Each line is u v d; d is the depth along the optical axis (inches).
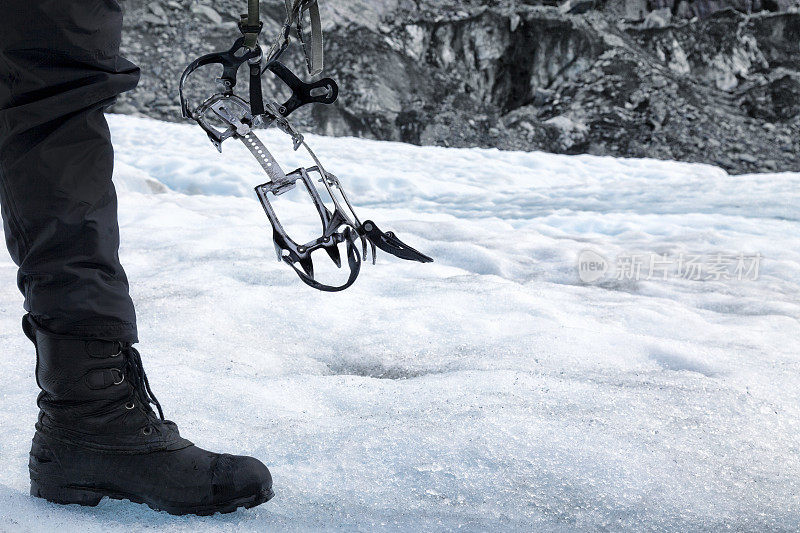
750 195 285.7
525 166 435.8
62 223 46.1
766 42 882.8
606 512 51.9
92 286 47.7
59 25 43.6
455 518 50.4
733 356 92.4
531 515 51.2
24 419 64.3
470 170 398.3
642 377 81.3
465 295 115.8
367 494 53.5
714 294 129.9
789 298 130.1
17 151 45.1
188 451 51.0
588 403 71.4
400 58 778.8
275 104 45.7
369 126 722.2
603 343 93.7
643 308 113.0
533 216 246.2
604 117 782.5
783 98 829.8
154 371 76.0
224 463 50.4
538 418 65.4
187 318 96.8
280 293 112.0
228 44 738.2
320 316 103.0
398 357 89.9
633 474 56.6
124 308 49.3
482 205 281.1
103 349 49.4
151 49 719.1
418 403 71.7
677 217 224.1
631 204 273.6
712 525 50.9
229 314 102.3
